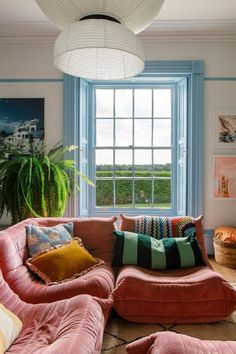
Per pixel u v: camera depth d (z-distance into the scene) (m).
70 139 3.64
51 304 1.66
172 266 2.41
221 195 3.68
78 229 2.65
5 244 2.07
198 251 2.47
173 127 3.98
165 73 3.64
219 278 2.14
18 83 3.70
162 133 4.02
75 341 1.24
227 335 2.00
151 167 4.04
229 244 3.29
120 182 4.05
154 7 1.67
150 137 4.03
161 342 1.31
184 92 3.75
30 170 2.91
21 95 3.70
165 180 4.04
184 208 3.76
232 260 3.28
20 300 1.75
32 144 3.67
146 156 4.04
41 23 3.34
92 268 2.28
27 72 3.69
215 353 1.25
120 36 1.56
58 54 1.63
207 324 2.12
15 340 1.41
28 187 2.93
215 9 3.04
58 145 3.68
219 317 2.10
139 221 2.75
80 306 1.55
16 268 2.08
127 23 1.73
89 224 2.67
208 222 3.71
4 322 1.40
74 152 3.63
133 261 2.43
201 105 3.62
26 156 3.24
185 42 3.63
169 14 3.12
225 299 2.08
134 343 1.40
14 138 3.70
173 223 2.72
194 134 3.64
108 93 4.01
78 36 1.54
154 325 2.10
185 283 2.12
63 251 2.28
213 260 3.54
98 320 1.48
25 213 3.03
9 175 3.03
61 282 2.09
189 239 2.54
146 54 3.65
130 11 1.64
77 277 2.15
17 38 3.63
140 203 4.05
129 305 2.07
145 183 4.05
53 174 3.07
